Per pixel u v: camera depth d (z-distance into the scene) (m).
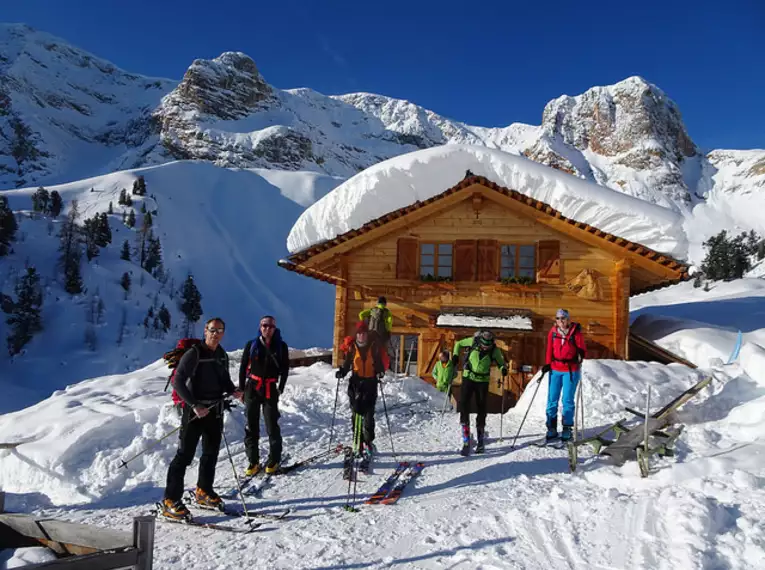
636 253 14.98
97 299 100.31
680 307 29.34
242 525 5.03
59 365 82.75
